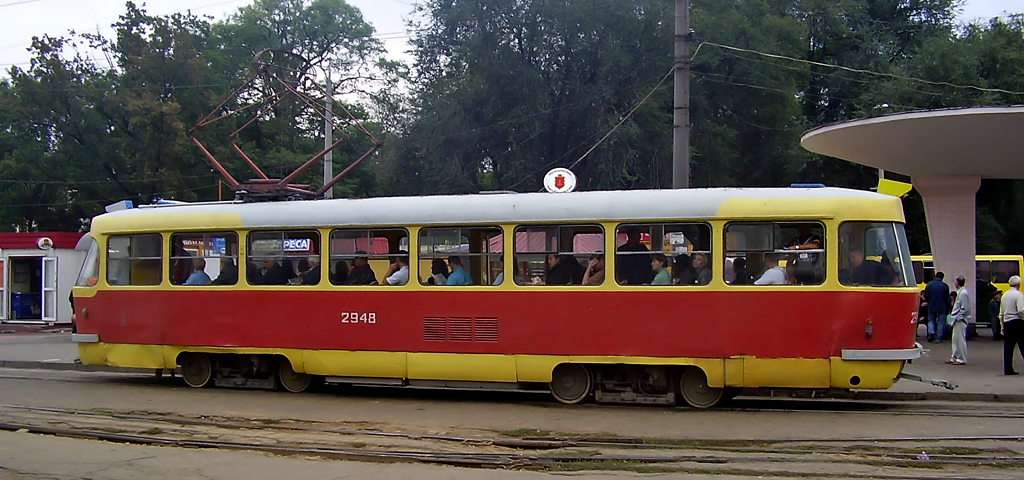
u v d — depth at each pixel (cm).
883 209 1178
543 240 1259
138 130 4141
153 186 4288
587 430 1065
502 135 3316
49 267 2891
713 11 3628
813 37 4231
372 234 1340
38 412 1219
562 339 1241
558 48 3288
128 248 1488
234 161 4441
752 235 1191
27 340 2467
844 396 1322
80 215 4553
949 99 3669
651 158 3169
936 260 2203
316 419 1159
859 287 1159
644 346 1212
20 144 4328
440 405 1277
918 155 2000
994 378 1490
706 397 1220
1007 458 904
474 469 870
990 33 4038
